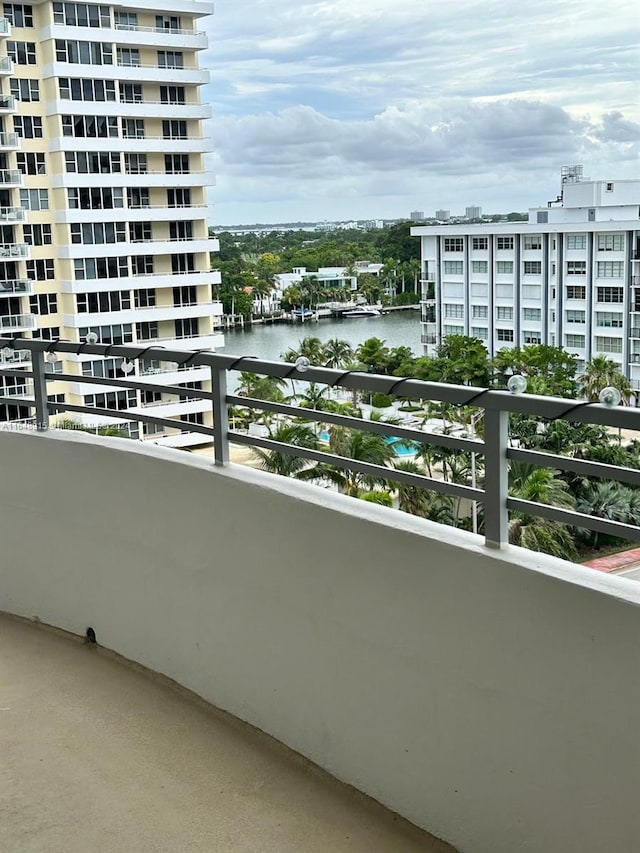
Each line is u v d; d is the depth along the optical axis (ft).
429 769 7.76
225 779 9.00
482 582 7.06
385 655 8.07
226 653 10.07
